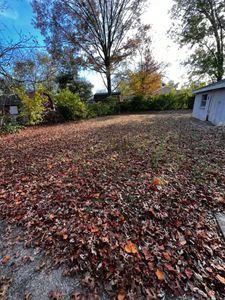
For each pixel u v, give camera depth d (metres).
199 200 2.51
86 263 1.66
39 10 14.99
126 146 5.25
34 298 1.39
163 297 1.34
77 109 13.39
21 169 4.05
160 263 1.60
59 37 16.31
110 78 19.47
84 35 16.77
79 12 15.82
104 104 17.73
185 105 19.47
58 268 1.63
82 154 4.84
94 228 2.07
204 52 17.19
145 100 19.42
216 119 8.74
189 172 3.35
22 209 2.56
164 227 2.04
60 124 11.96
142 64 21.25
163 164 3.77
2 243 1.97
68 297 1.38
